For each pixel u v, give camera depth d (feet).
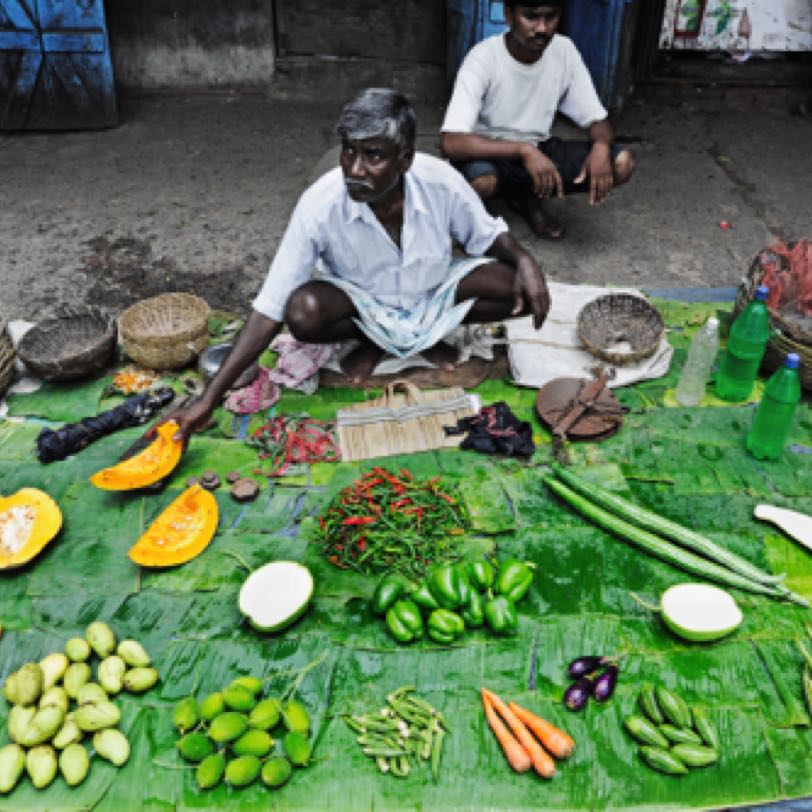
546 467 6.59
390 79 13.82
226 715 4.84
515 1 8.45
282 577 5.59
